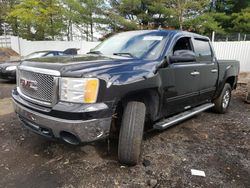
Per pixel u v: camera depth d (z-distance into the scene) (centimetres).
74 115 256
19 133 409
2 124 452
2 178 280
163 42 375
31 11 2239
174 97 381
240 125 493
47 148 356
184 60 367
